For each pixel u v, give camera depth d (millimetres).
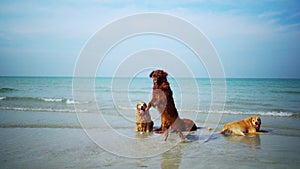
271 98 12500
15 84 25656
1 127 6980
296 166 4707
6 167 4645
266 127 7242
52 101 11250
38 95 13805
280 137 6367
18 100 11453
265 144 5867
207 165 4758
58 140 5980
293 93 15125
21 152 5273
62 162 4840
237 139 6258
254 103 10797
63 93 14961
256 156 5152
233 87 21188
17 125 7145
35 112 8852
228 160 4969
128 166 4719
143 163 4852
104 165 4734
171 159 5020
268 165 4750
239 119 8125
